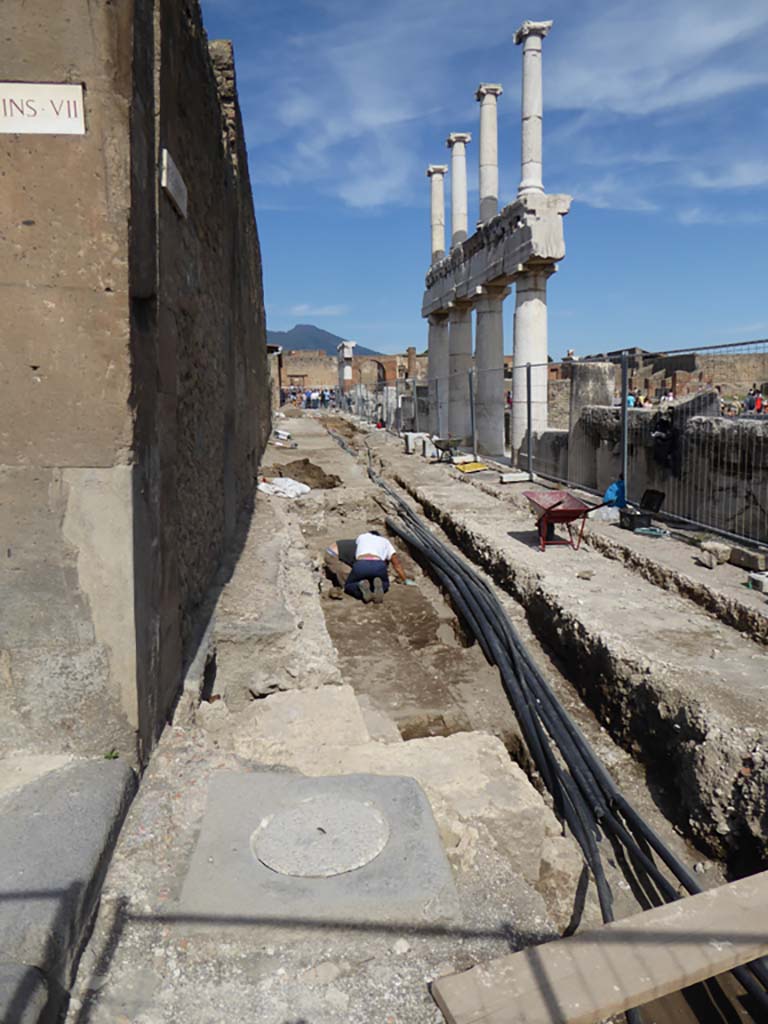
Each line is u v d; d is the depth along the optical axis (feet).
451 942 8.12
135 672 10.39
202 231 17.71
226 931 8.10
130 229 9.72
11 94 9.22
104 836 8.75
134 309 10.19
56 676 10.29
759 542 24.88
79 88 9.25
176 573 13.66
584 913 11.29
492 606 23.67
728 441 27.50
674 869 11.75
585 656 19.44
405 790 10.43
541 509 27.84
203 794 10.39
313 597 21.43
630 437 35.01
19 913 7.30
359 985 7.63
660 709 15.97
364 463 58.90
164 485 12.37
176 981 7.63
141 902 8.45
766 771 12.90
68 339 9.68
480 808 11.01
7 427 9.77
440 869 8.90
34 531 9.98
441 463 57.98
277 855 9.06
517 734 17.42
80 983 7.55
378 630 24.00
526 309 51.08
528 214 48.80
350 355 161.58
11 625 10.18
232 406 26.18
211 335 19.83
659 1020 10.28
